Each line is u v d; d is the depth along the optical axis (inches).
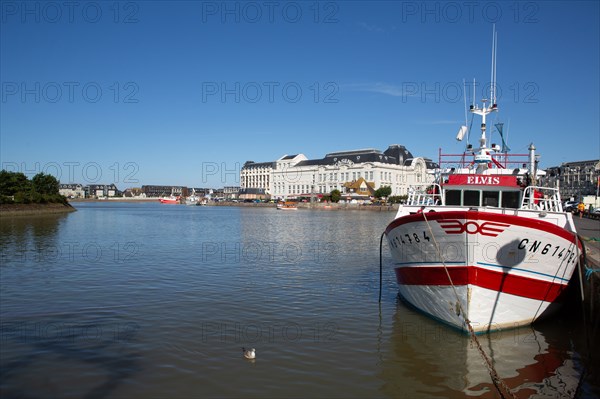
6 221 2810.0
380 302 757.9
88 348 521.0
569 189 5167.3
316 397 411.2
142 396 404.8
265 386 429.4
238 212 5049.2
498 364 494.3
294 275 997.2
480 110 762.8
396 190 7509.8
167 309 697.0
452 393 426.6
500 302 565.3
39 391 410.9
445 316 605.9
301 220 3309.5
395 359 502.3
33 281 898.7
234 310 697.0
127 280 918.4
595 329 543.2
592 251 819.4
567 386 444.1
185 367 469.1
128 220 3171.8
